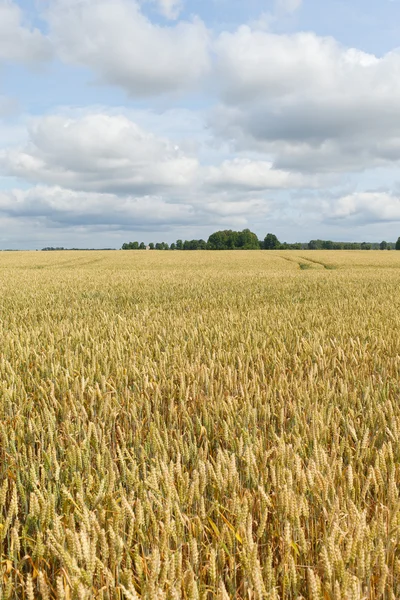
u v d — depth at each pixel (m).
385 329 7.30
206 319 8.88
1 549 1.99
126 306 11.77
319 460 2.52
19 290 16.39
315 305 11.44
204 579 1.93
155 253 82.00
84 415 3.39
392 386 4.38
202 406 3.68
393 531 1.92
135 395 4.05
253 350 5.63
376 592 1.86
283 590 1.77
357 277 24.73
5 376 4.50
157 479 2.33
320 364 4.95
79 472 2.49
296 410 3.47
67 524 2.13
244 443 2.98
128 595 1.50
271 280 22.16
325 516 2.06
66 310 10.73
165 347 5.83
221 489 2.29
